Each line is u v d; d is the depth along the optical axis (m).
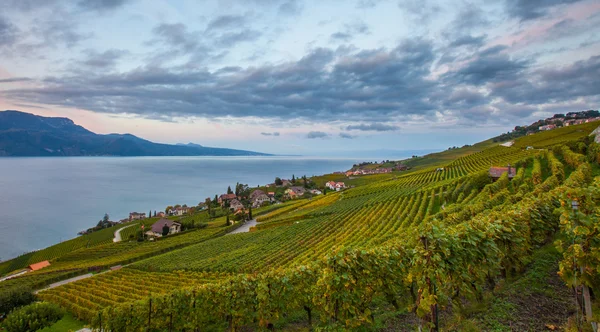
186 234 94.62
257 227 83.75
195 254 62.00
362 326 10.12
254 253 53.16
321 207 89.75
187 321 15.52
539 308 9.07
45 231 142.88
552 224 14.95
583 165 38.94
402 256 12.32
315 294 11.82
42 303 24.83
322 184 190.25
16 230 143.25
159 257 64.00
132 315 17.56
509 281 11.80
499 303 9.73
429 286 9.16
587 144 59.25
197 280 40.94
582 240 8.29
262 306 13.38
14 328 22.44
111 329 18.30
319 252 41.56
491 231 11.09
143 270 54.44
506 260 12.02
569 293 9.71
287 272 14.48
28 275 64.25
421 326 9.13
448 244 9.47
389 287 11.51
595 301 8.81
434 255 9.14
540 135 115.94
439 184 69.06
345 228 55.38
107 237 117.31
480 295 10.33
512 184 47.69
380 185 103.00
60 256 90.25
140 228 122.19
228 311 14.41
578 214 8.24
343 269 10.66
